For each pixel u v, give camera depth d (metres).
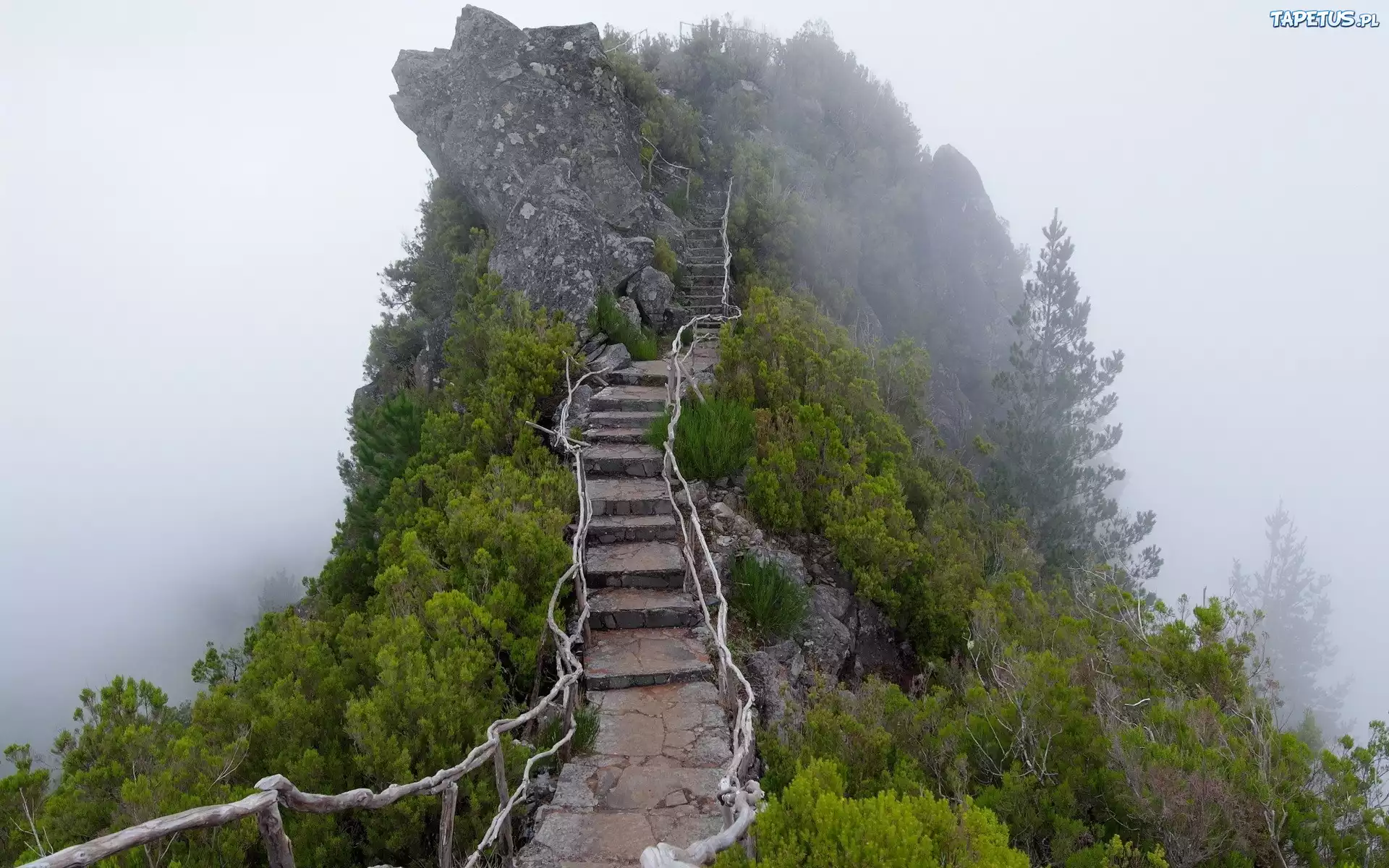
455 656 5.09
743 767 4.09
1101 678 5.14
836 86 22.38
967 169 23.02
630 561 7.19
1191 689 4.90
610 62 16.09
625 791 4.58
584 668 5.88
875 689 5.68
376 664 5.07
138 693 4.72
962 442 17.67
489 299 11.66
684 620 6.63
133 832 2.04
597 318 12.02
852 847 2.72
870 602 7.77
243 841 3.77
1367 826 3.47
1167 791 3.70
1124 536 15.87
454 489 7.91
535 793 4.75
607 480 8.55
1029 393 16.09
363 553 8.14
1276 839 3.58
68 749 4.35
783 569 7.32
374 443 10.46
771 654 6.55
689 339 12.86
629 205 14.04
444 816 3.53
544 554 6.57
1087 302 16.45
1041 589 9.49
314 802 2.67
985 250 22.75
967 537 9.43
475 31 14.27
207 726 4.49
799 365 10.05
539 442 9.26
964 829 2.94
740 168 17.64
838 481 8.41
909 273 19.92
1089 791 4.14
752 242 16.33
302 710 4.65
